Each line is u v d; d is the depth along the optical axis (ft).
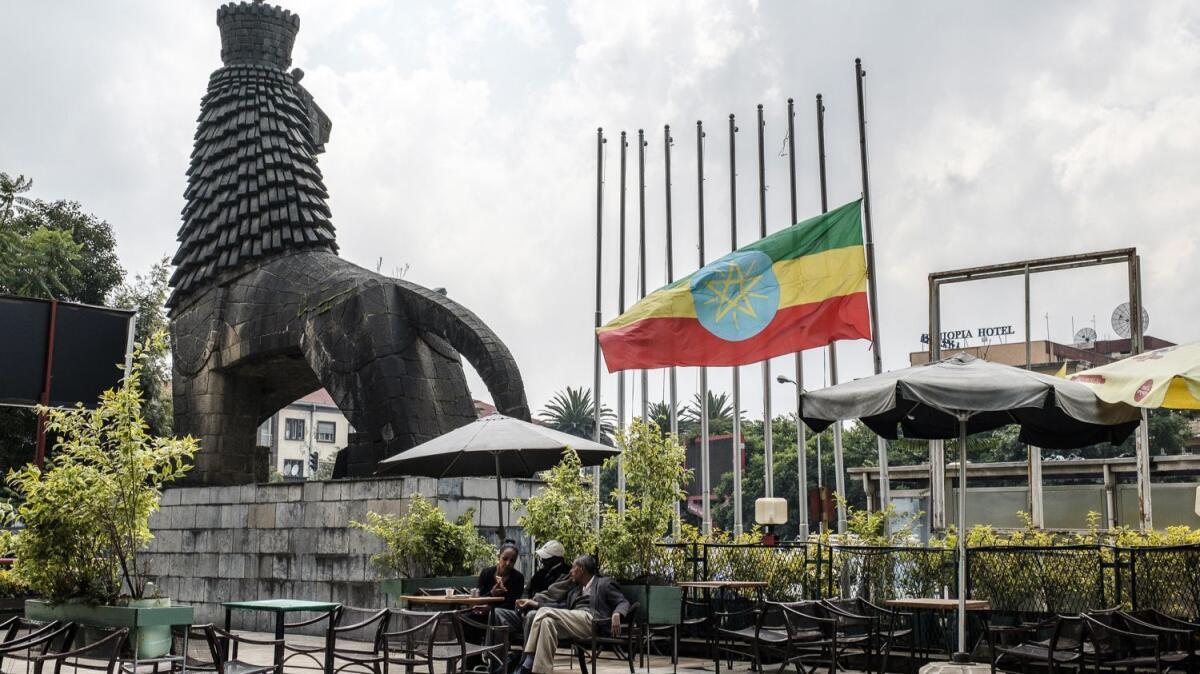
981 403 29.37
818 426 33.47
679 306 47.67
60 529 29.91
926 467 104.06
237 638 29.01
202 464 64.44
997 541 40.98
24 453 97.45
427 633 32.55
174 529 61.36
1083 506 83.05
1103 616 29.19
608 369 47.80
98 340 56.39
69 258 103.09
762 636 34.06
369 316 57.31
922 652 38.06
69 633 28.84
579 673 37.19
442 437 40.98
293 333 61.26
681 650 42.98
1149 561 34.09
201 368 65.72
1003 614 36.60
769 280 47.24
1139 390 29.60
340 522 53.11
